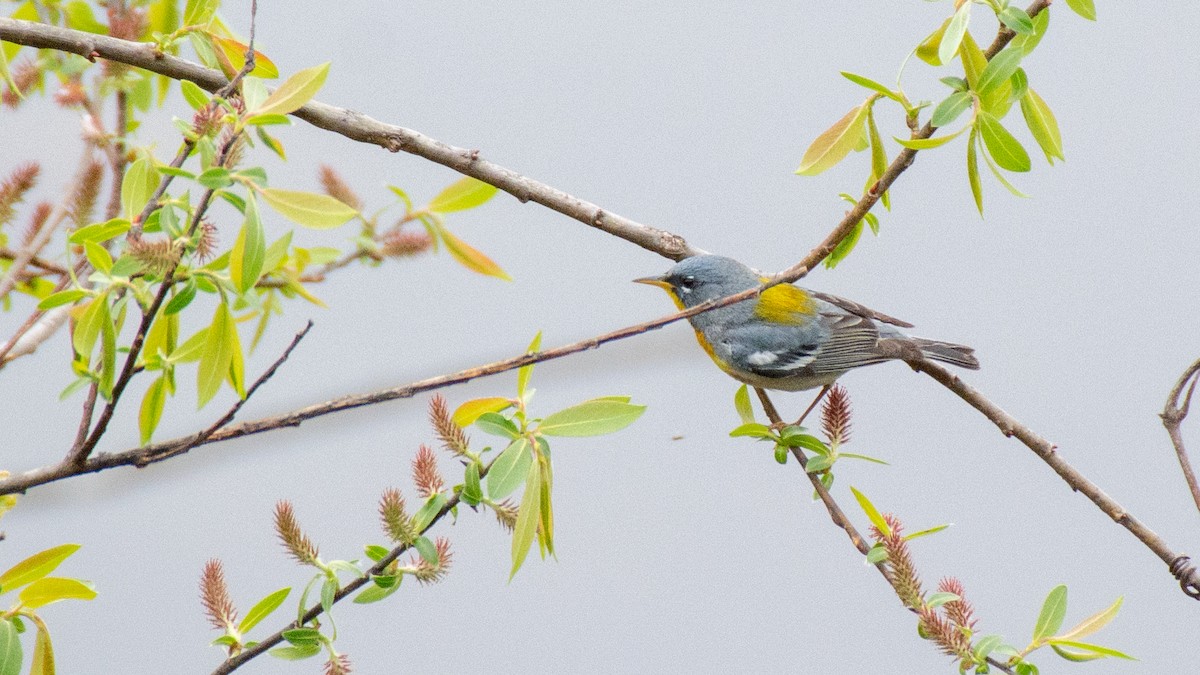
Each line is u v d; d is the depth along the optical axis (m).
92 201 8.41
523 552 7.12
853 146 8.75
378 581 7.63
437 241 9.74
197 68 8.95
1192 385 8.67
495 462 7.16
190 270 6.98
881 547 8.16
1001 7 7.54
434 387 6.89
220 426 6.96
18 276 8.38
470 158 9.77
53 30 8.61
